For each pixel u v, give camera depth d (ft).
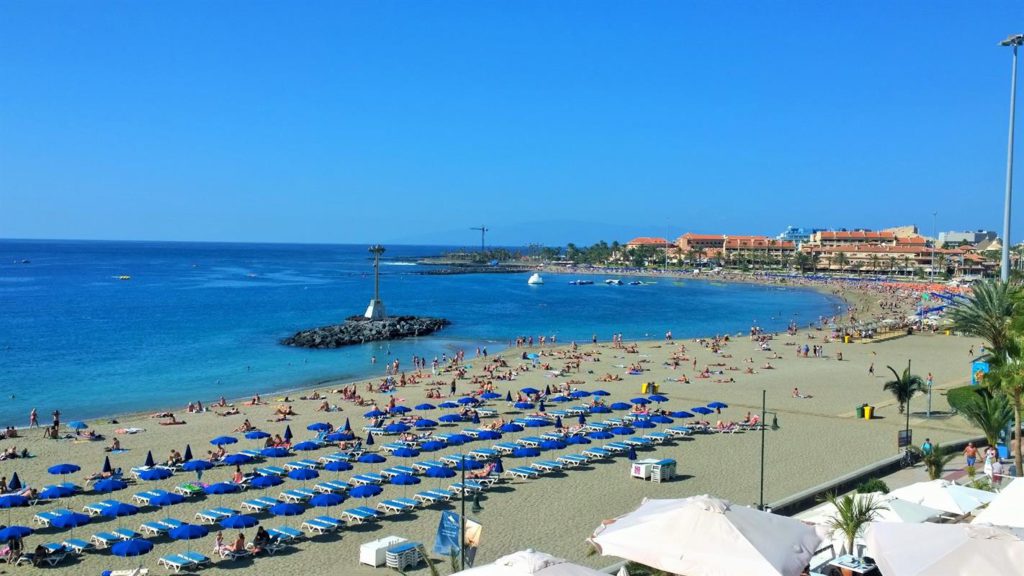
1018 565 47.44
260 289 636.89
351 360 278.26
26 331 341.41
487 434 151.33
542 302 558.56
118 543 85.15
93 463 132.77
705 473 127.13
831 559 66.33
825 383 221.87
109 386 219.82
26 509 107.14
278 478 110.93
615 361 269.64
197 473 124.88
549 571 46.19
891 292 633.20
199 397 205.46
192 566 87.66
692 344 319.06
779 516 56.70
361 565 88.17
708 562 50.39
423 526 101.45
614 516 105.50
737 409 182.60
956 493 77.25
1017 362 108.68
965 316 147.43
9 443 147.54
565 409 183.32
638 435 153.48
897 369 247.91
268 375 242.99
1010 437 125.18
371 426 161.68
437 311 481.05
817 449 141.79
